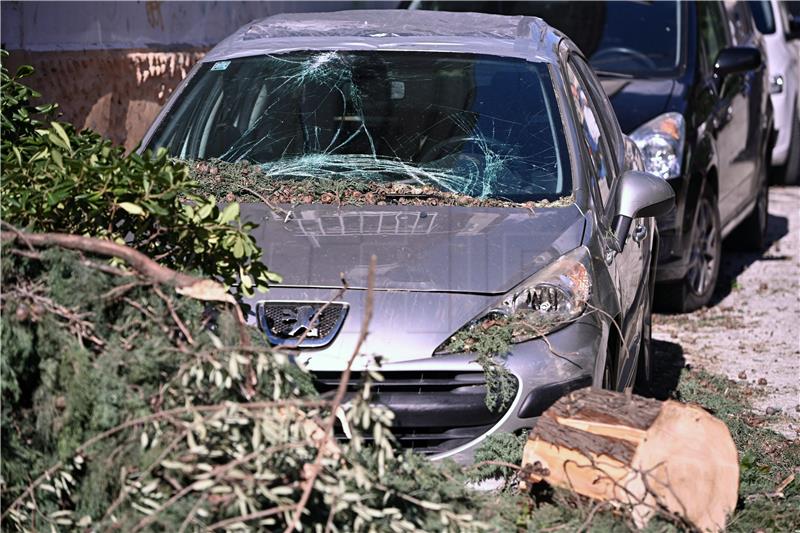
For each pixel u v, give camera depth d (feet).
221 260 31.32
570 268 35.73
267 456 24.88
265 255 35.86
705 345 60.75
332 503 24.99
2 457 27.37
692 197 64.44
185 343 27.27
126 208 29.17
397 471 28.81
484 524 26.94
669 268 64.03
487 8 77.71
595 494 30.76
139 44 72.13
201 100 44.83
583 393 32.65
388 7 98.02
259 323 33.83
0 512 27.91
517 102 42.98
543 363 33.63
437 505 26.58
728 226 75.31
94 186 29.60
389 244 36.40
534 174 40.63
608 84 68.28
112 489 26.45
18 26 61.46
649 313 51.34
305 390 28.81
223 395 26.73
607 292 36.99
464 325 33.81
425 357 33.17
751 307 69.36
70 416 26.76
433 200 39.52
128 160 29.60
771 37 108.47
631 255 43.37
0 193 30.37
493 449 32.96
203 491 25.22
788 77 109.09
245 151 42.96
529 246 36.50
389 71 44.45
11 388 26.71
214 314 28.89
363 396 25.64
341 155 42.19
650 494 30.42
